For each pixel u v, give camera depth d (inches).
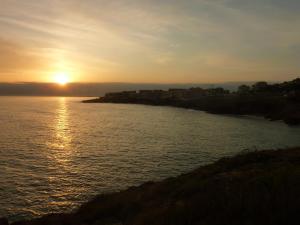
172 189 807.7
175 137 2947.8
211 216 376.2
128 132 3336.6
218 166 981.8
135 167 1679.4
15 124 4079.7
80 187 1316.4
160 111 7234.3
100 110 7504.9
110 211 749.9
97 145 2455.7
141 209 682.2
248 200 383.6
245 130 3570.4
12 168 1644.9
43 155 2025.1
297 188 397.4
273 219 334.0
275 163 859.4
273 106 5994.1
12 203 1119.0
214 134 3191.4
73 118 5157.5
